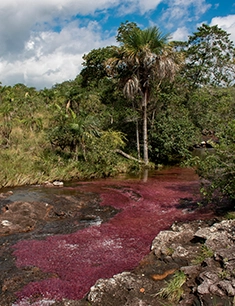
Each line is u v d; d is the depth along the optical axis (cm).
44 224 852
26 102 3003
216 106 2431
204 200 1040
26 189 1245
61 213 923
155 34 1666
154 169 1828
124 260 618
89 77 2998
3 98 3078
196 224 777
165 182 1429
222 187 855
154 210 976
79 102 2488
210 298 406
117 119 2114
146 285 481
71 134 1702
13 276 562
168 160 2089
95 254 651
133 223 849
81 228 821
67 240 729
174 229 766
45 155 1650
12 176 1332
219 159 853
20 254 652
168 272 524
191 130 1998
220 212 885
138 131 2094
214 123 2289
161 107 2072
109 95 2220
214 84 2636
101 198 1123
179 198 1116
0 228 792
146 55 1609
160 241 666
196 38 2570
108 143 1734
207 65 2584
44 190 1229
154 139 1988
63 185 1348
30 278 556
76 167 1573
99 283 491
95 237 746
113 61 1723
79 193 1190
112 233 772
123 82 1812
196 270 495
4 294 505
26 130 2200
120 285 486
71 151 1761
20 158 1549
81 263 611
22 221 847
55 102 3142
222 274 453
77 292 503
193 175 1614
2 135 1934
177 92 2262
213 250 563
